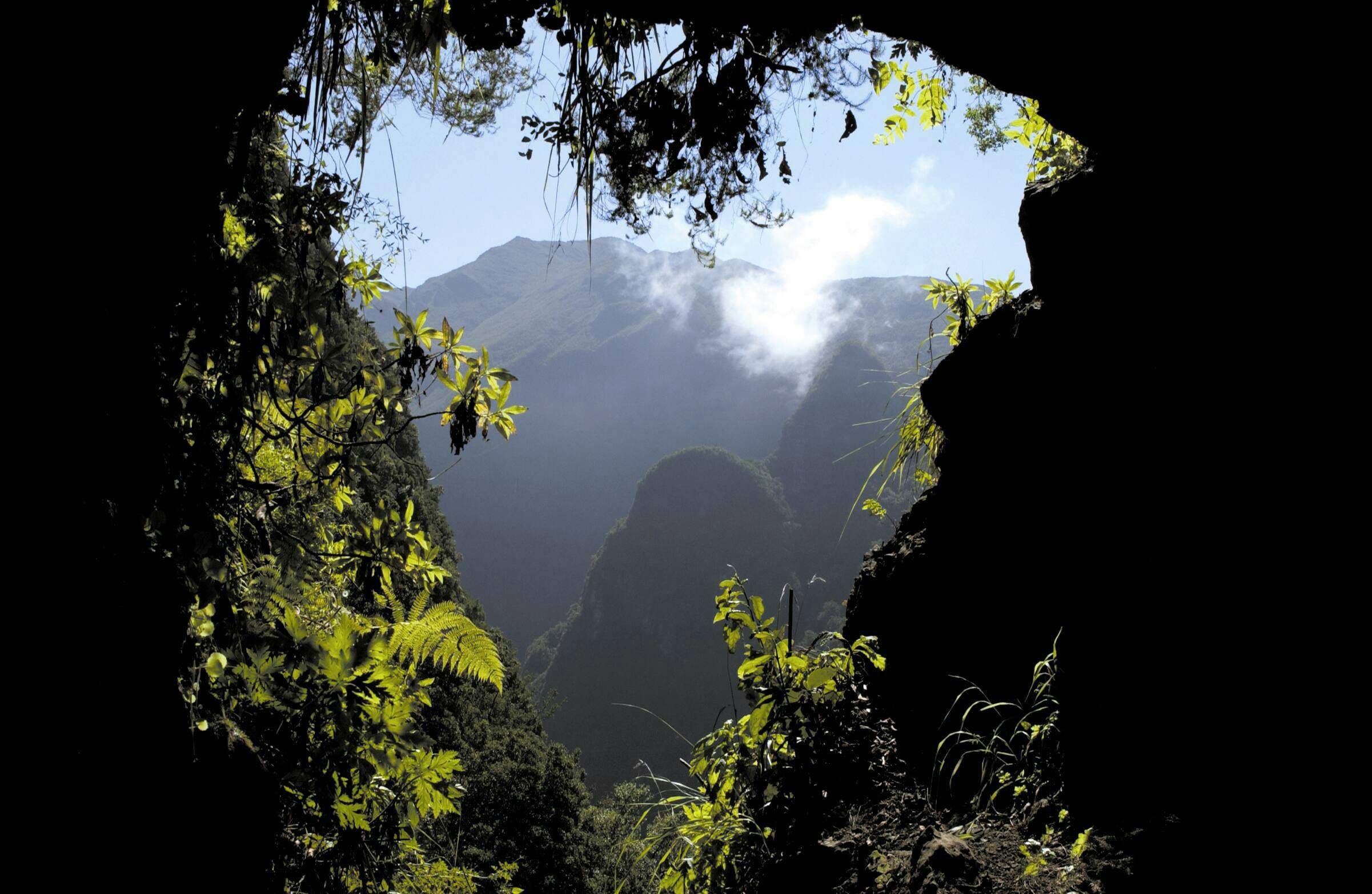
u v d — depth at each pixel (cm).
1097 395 274
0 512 126
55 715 132
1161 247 235
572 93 241
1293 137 187
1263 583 198
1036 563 302
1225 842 184
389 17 227
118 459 154
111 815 140
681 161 244
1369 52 171
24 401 130
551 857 1719
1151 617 227
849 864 260
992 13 205
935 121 346
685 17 221
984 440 335
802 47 249
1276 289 198
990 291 376
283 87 208
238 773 181
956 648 320
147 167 152
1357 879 161
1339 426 186
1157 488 238
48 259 133
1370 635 177
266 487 230
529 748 2102
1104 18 195
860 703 327
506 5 218
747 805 305
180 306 180
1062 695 253
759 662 327
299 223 226
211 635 194
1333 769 174
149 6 142
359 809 213
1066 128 231
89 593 141
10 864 122
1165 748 211
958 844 233
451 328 248
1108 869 198
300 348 230
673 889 296
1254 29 181
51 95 130
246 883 178
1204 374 221
